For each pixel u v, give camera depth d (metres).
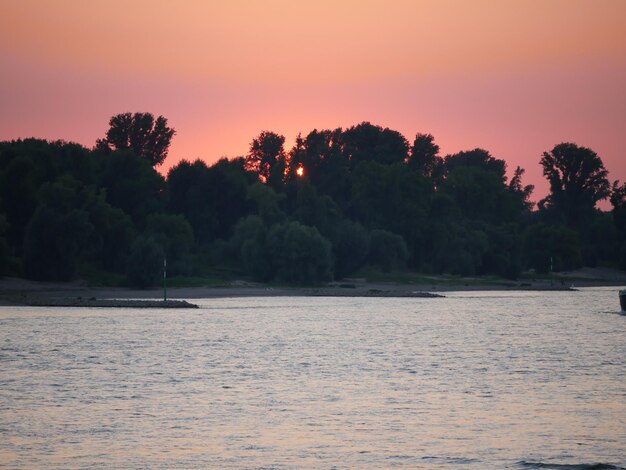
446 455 82.00
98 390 112.94
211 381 121.12
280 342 172.75
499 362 143.00
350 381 121.81
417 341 177.25
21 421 94.12
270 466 78.38
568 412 100.06
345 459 80.50
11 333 184.12
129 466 77.81
